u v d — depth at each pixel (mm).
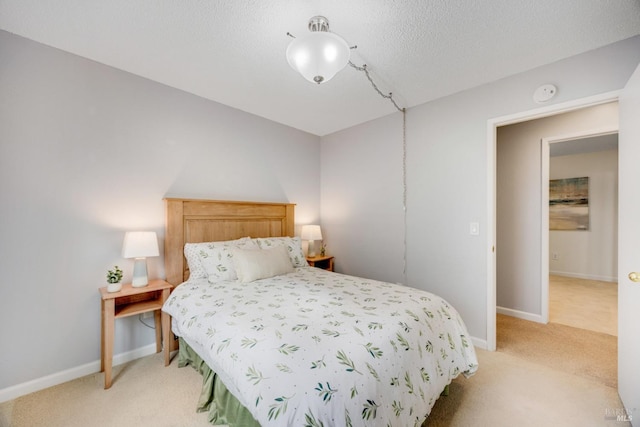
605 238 4562
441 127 2596
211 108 2674
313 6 1472
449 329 1651
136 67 2104
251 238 2803
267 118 3150
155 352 2256
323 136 3791
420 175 2754
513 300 3066
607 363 2080
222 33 1705
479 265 2357
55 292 1843
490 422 1484
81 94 1960
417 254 2781
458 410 1574
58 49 1872
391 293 1839
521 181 3014
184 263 2395
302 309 1547
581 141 4062
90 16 1562
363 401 998
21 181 1732
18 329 1716
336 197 3609
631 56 1723
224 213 2709
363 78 2248
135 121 2203
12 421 1498
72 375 1892
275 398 955
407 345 1292
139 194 2223
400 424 1103
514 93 2172
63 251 1877
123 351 2125
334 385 979
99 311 2012
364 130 3277
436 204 2631
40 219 1797
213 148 2688
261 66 2080
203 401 1539
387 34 1698
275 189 3252
